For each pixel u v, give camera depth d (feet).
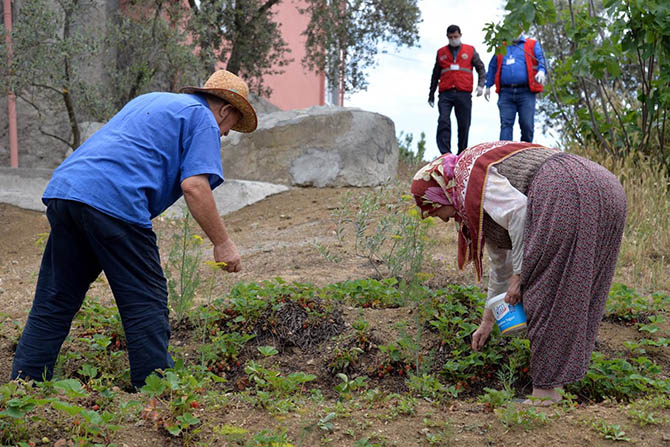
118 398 9.02
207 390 10.03
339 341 13.10
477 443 8.43
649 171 24.30
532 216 10.07
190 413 8.57
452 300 14.17
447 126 32.99
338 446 8.30
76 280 10.45
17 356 10.37
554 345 10.14
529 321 10.38
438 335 13.19
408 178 34.01
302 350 13.19
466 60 32.45
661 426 8.79
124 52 37.32
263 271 19.80
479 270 10.77
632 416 9.02
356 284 15.42
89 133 35.81
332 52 46.65
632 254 20.18
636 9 24.06
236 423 8.66
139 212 9.95
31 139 38.88
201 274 19.83
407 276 15.16
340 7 45.96
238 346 12.98
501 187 10.25
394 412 9.18
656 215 22.17
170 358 10.77
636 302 14.76
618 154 27.45
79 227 9.84
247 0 42.91
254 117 11.51
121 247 9.91
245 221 29.53
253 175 34.09
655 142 27.30
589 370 11.25
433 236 22.75
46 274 10.45
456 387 11.88
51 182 9.94
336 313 14.03
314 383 12.32
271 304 13.99
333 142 33.99
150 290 10.28
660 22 23.63
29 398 7.50
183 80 36.32
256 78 48.08
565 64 28.68
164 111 10.36
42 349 10.36
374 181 33.81
